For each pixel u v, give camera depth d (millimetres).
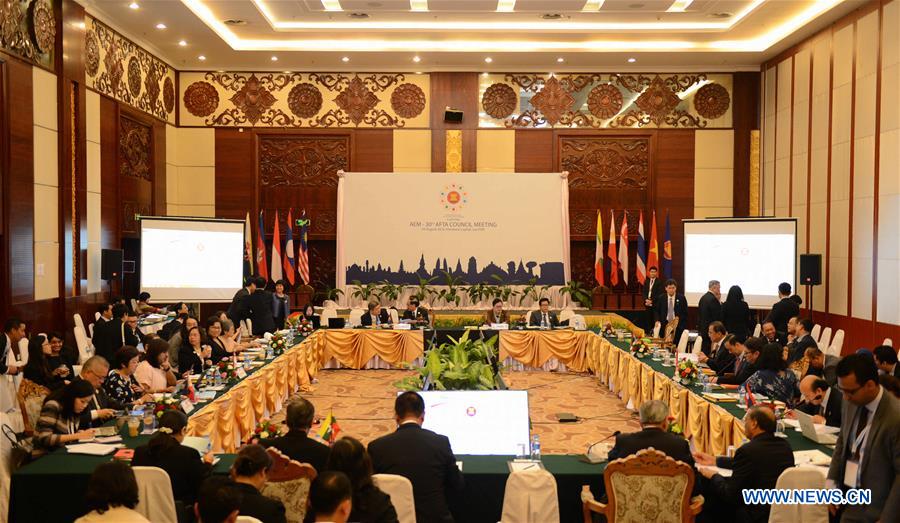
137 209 14297
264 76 16703
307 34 14648
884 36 11602
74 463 4879
